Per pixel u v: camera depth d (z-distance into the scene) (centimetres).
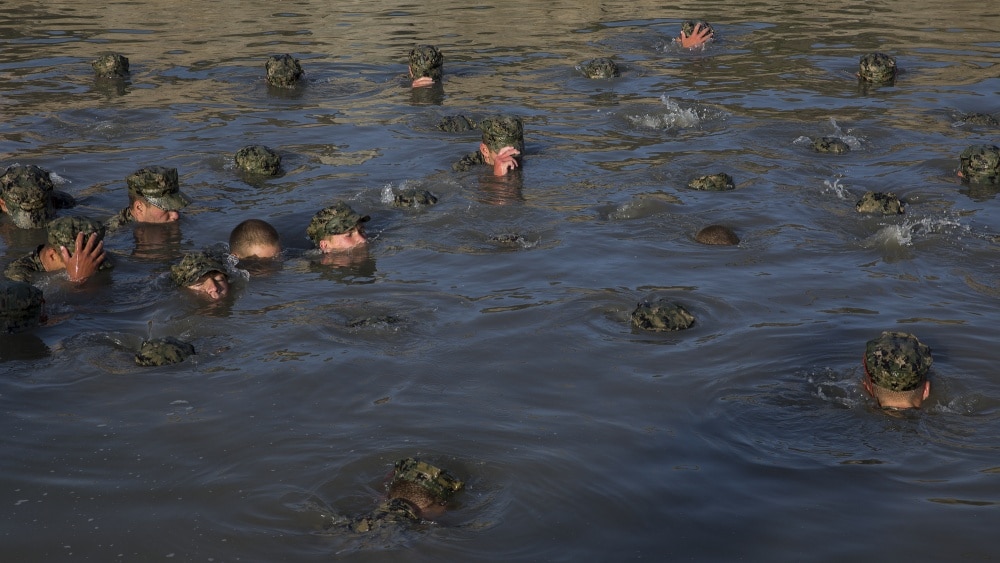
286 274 998
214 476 655
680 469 661
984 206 1184
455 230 1112
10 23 2238
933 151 1392
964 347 827
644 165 1338
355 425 714
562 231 1104
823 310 905
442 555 573
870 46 2005
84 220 1016
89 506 625
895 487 642
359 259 1034
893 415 726
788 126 1503
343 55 1980
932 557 577
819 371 789
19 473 660
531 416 726
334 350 830
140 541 592
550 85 1756
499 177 1290
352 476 653
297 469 661
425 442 689
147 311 918
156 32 2164
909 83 1745
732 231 1088
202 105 1642
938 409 734
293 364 805
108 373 798
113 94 1697
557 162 1348
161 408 743
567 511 617
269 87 1750
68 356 827
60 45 2041
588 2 2431
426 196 1195
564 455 674
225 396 758
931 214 1150
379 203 1195
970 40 2045
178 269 964
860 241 1078
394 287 961
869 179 1282
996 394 753
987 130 1484
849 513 616
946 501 627
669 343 842
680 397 754
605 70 1791
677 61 1916
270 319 893
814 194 1226
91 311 918
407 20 2284
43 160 1365
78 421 727
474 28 2206
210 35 2142
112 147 1427
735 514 614
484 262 1022
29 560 576
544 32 2161
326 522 608
